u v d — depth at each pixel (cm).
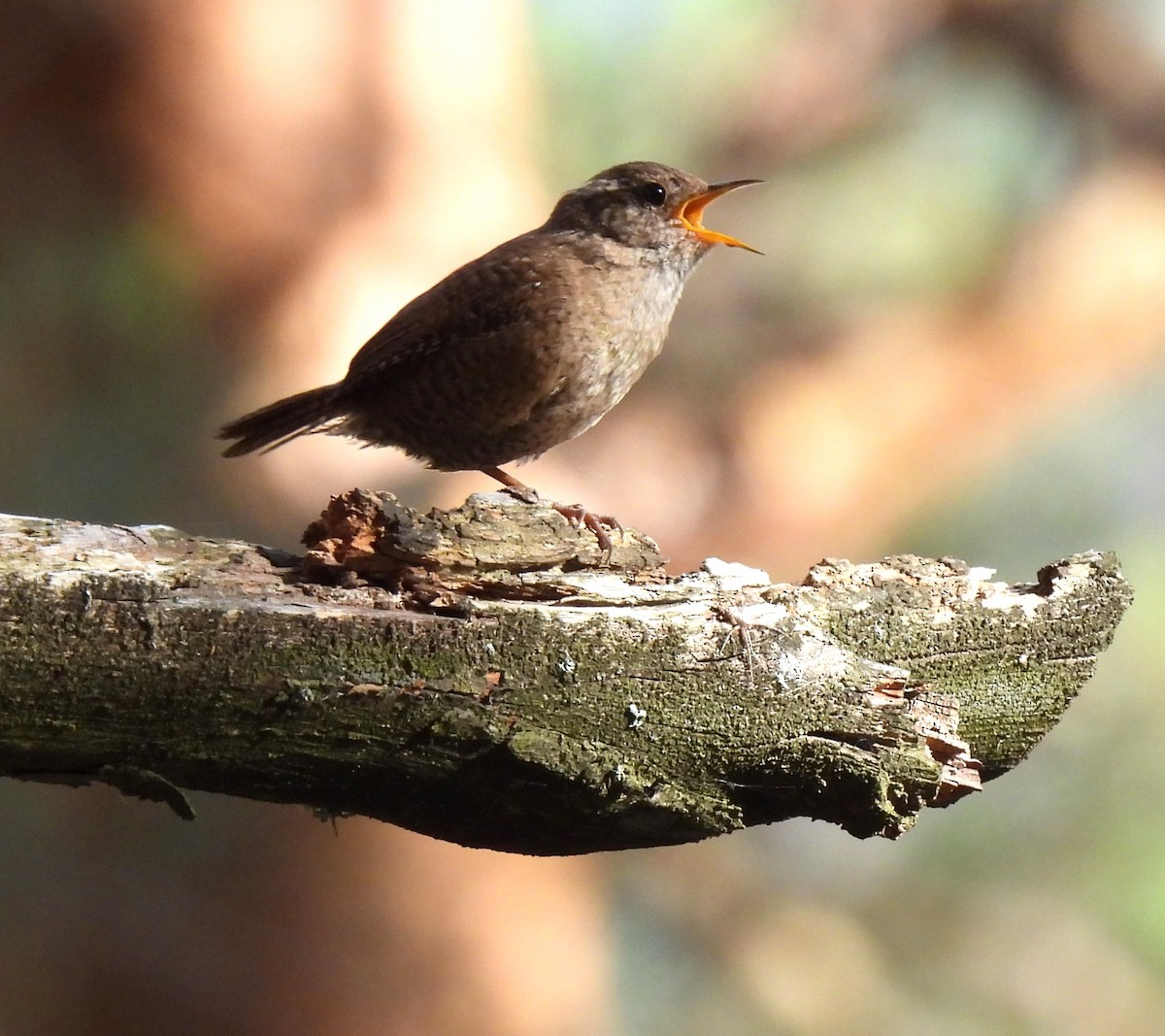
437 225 1148
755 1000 1257
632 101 1328
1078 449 1320
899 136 1267
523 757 460
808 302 1233
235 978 973
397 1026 1009
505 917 1069
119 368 1096
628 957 1282
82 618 432
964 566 530
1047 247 1220
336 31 1159
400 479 1082
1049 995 1234
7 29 1105
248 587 460
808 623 493
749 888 1298
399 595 470
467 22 1200
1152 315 1218
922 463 1235
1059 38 1262
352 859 1015
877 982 1262
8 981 941
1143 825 1253
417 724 456
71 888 966
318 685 447
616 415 1193
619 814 476
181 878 982
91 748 439
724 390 1207
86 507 1038
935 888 1290
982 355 1220
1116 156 1252
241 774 452
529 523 496
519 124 1228
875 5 1275
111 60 1112
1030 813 1280
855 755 484
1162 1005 1227
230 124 1130
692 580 505
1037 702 525
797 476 1192
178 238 1120
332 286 1111
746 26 1327
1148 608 1272
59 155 1130
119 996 955
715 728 479
